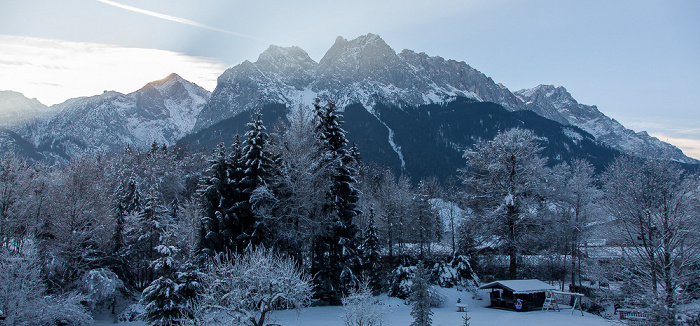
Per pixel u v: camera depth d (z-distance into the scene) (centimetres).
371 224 4156
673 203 1825
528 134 3697
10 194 3109
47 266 3203
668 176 1900
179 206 5281
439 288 3781
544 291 3291
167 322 2094
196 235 3709
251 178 3189
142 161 6388
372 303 2267
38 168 3884
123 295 3675
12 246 2981
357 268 3434
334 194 3309
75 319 2655
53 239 3562
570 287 3838
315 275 3098
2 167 3225
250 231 3153
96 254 3572
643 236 1877
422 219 6359
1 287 2298
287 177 3144
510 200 3469
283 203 3219
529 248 3712
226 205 3159
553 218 3653
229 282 1938
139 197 4778
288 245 3225
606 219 2577
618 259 2036
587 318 2847
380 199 6925
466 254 4497
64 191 3650
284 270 2083
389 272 4662
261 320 1908
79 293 2928
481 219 3700
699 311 1709
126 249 3838
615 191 2067
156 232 4212
